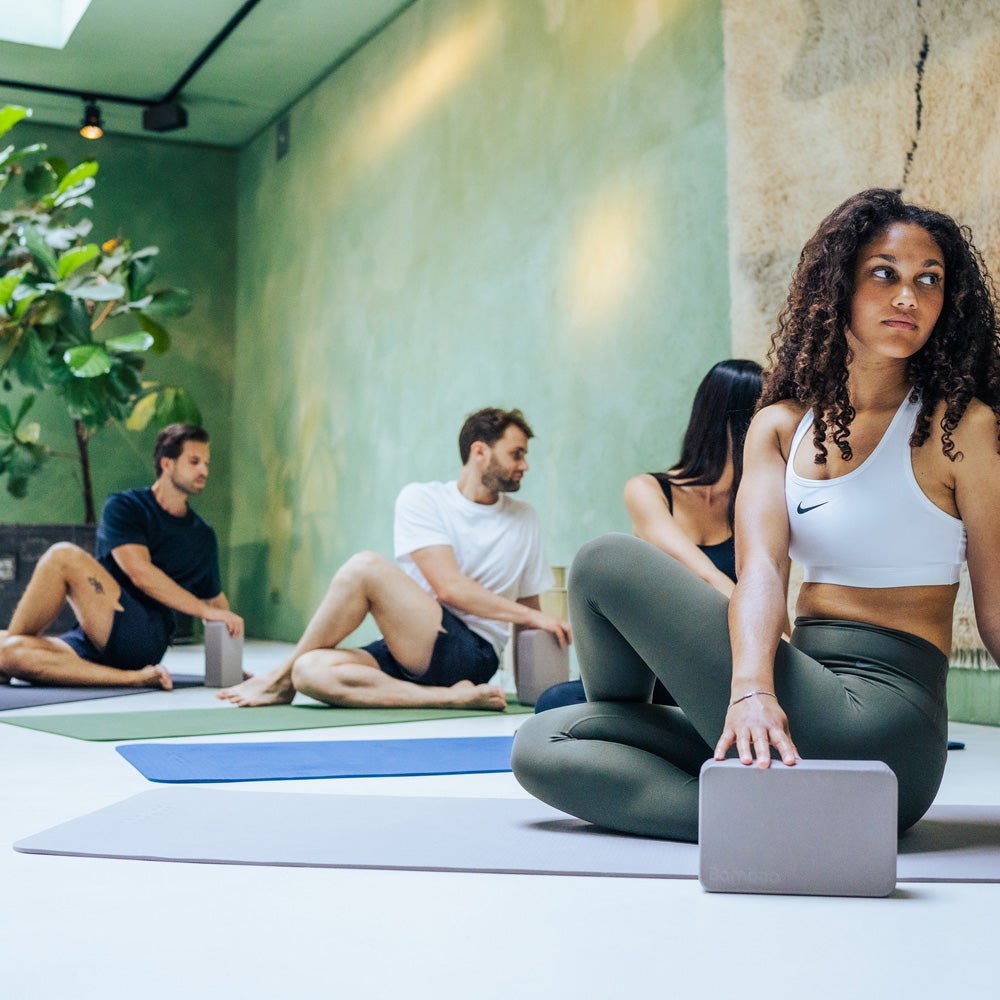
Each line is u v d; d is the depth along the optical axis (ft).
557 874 4.52
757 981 3.28
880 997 3.16
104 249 24.86
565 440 15.92
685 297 13.73
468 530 11.94
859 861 4.19
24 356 23.26
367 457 21.70
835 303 4.54
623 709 5.23
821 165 11.93
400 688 11.19
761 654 4.37
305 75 24.12
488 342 17.87
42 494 26.68
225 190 28.68
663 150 14.17
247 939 3.67
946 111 10.59
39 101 25.79
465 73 18.75
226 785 6.80
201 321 28.37
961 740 9.30
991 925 3.84
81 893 4.24
